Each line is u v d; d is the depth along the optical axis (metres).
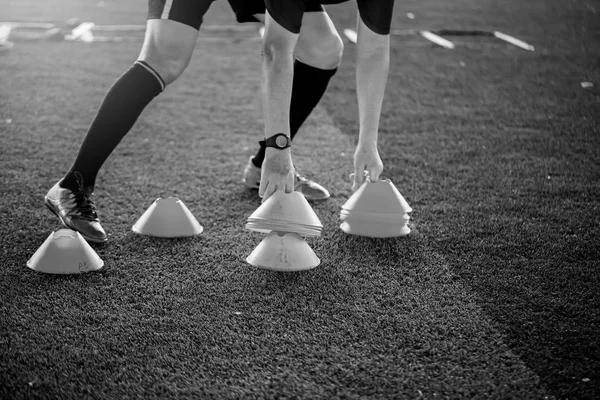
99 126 2.73
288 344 2.08
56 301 2.30
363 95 2.69
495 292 2.40
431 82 5.62
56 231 2.54
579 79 5.74
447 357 2.02
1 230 2.82
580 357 2.02
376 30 2.61
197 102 4.99
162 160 3.80
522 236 2.86
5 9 8.30
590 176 3.60
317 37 3.02
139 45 6.66
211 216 3.07
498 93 5.31
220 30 7.58
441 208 3.15
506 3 9.34
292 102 3.16
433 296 2.37
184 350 2.04
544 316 2.24
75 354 2.00
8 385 1.85
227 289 2.40
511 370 1.96
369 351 2.04
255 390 1.86
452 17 8.38
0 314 2.21
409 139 4.21
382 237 2.82
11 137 4.05
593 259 2.66
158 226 2.82
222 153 3.96
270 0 2.40
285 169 2.53
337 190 3.42
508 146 4.09
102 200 3.21
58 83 5.29
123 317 2.21
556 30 7.71
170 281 2.45
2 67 5.69
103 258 2.62
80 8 8.57
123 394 1.84
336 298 2.35
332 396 1.84
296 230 2.54
